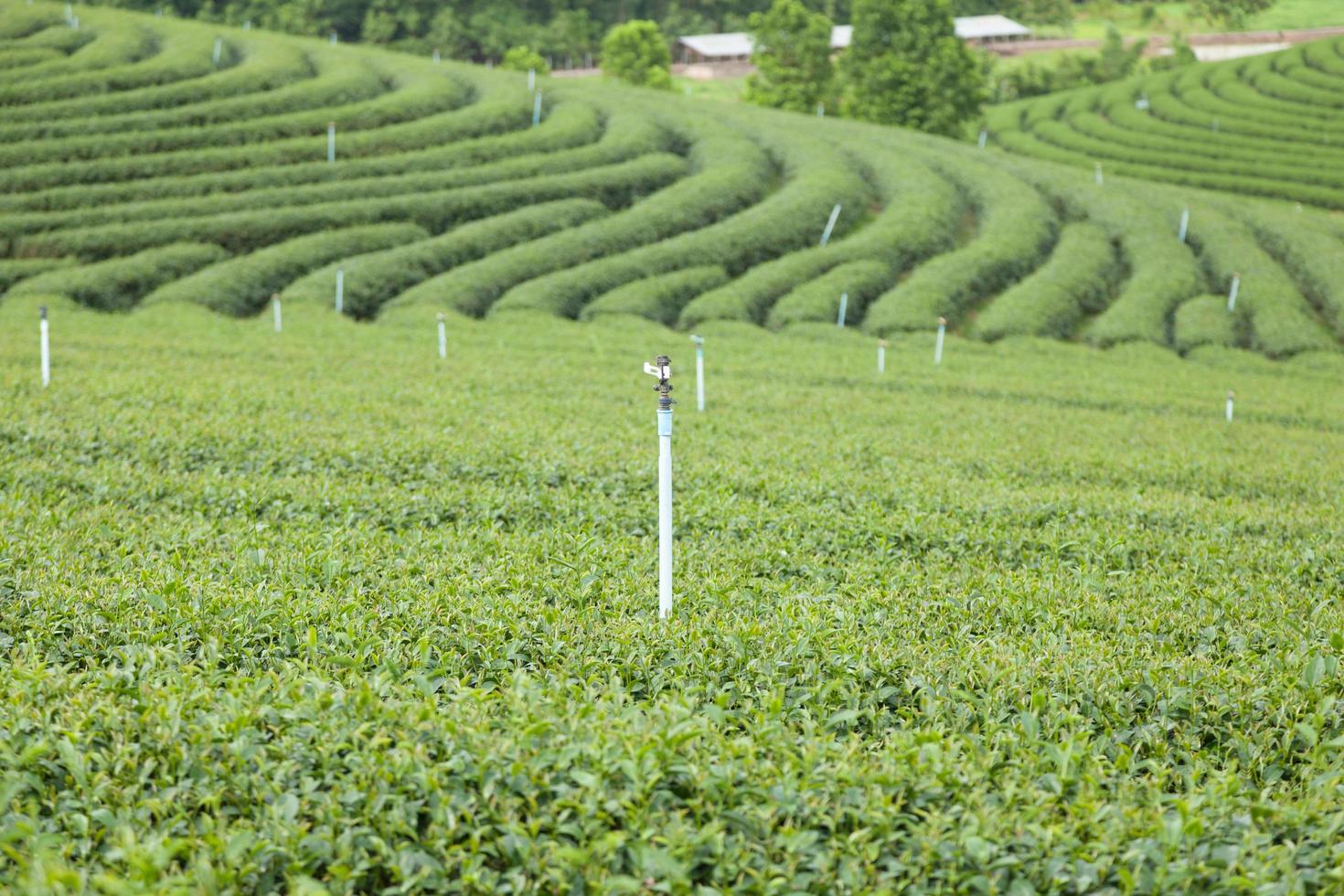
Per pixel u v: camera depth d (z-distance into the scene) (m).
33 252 53.00
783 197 62.34
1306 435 30.83
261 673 10.22
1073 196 67.12
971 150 78.38
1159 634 12.65
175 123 67.19
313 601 12.09
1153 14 170.12
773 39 108.06
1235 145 96.19
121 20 88.50
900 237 58.09
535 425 24.22
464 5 148.50
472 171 62.75
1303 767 9.40
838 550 16.41
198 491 17.81
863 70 103.19
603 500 18.30
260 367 32.69
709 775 8.39
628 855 7.82
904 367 40.38
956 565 15.90
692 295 52.47
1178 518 18.98
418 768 8.31
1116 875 7.85
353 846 7.85
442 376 32.09
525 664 11.20
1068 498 19.80
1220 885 7.67
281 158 63.44
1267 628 12.80
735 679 10.65
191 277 50.66
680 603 13.06
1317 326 51.66
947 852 7.84
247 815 8.38
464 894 7.63
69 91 70.69
